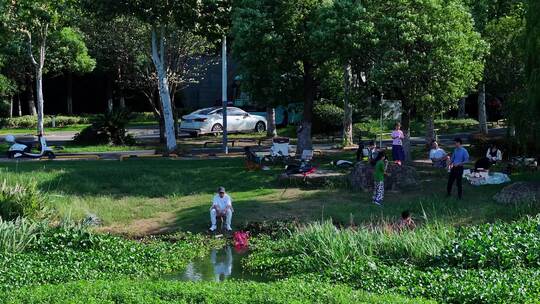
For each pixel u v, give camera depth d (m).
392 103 27.19
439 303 12.12
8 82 46.06
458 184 22.12
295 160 28.23
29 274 14.34
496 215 19.73
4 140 39.47
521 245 14.80
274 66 28.42
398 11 26.39
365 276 13.94
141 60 38.97
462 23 27.14
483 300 11.99
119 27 38.06
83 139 36.22
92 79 58.06
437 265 14.80
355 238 16.16
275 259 16.44
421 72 25.86
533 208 19.77
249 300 11.54
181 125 41.97
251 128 43.66
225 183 25.22
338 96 32.28
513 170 26.50
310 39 27.11
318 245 16.17
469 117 50.31
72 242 16.86
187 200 23.11
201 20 31.47
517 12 31.86
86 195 23.39
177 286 12.30
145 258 16.64
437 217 19.55
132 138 37.09
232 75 51.50
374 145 27.23
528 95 22.45
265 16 27.84
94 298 11.45
